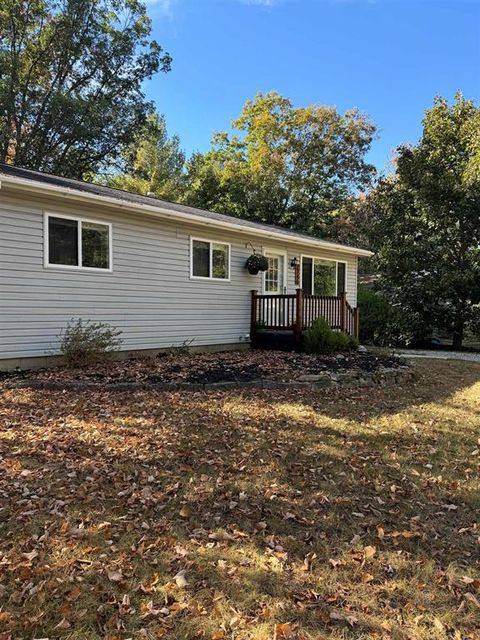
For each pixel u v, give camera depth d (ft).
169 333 33.19
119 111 82.28
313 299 37.78
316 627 7.27
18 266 24.80
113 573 8.47
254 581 8.36
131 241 30.42
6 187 23.50
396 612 7.66
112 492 11.71
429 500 11.83
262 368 27.17
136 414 18.11
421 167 53.21
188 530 10.06
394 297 56.08
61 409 18.39
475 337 59.93
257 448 15.03
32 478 12.34
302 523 10.47
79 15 75.92
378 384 26.09
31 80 76.69
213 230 36.24
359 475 13.25
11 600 7.68
